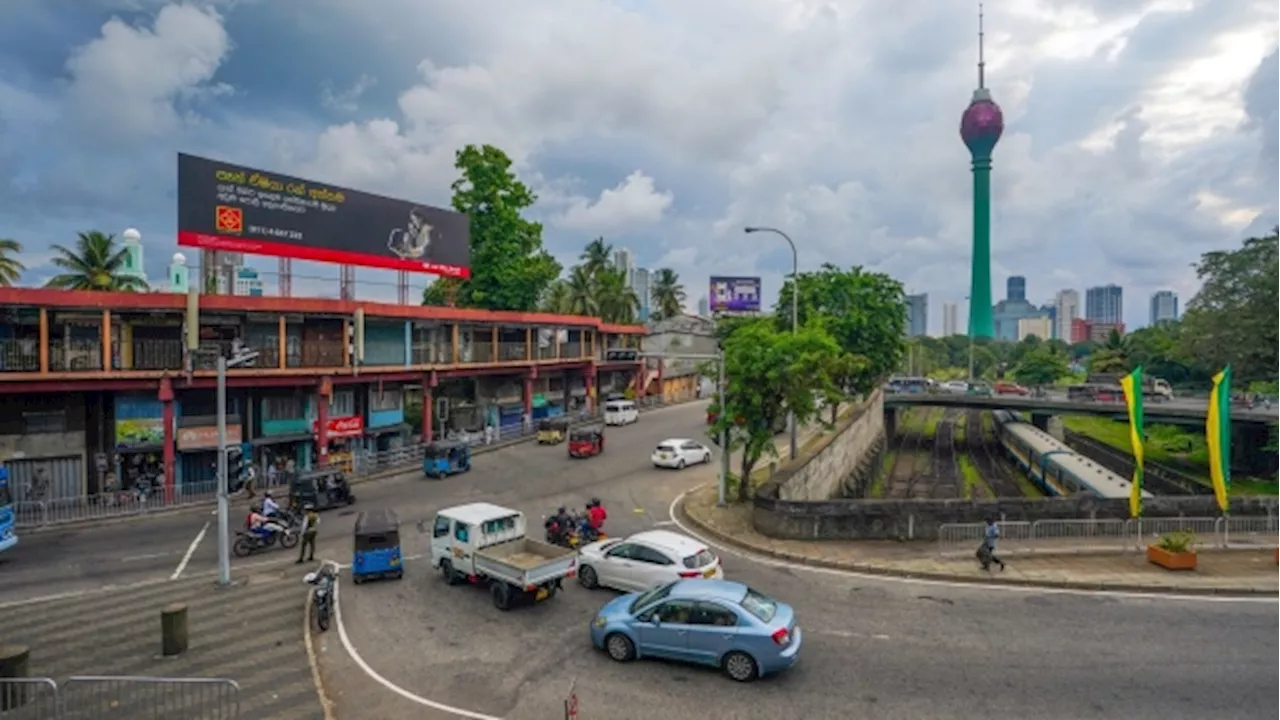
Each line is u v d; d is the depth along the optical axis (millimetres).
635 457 41594
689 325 82688
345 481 30266
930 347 158250
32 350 27766
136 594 19109
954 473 56594
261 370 32438
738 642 13422
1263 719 11938
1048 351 112375
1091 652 14641
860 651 14828
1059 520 23094
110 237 45906
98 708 12453
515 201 57531
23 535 25484
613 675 13906
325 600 16516
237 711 11930
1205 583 18531
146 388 30438
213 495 30891
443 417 47812
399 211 42812
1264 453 48844
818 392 30438
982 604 17656
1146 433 65750
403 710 12648
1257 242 47938
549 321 53688
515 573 16953
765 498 24859
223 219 33875
